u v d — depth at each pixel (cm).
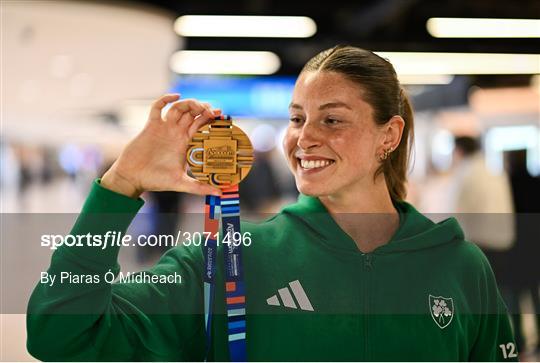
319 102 109
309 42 795
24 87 464
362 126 110
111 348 103
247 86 943
